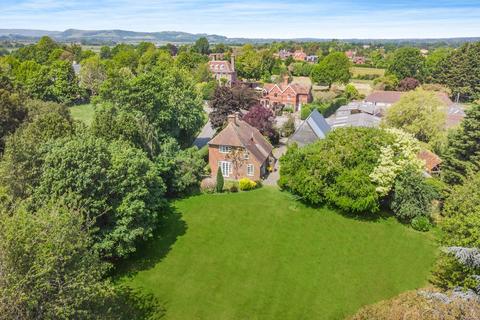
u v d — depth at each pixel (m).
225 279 29.14
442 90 103.56
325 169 38.16
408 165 37.69
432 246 34.03
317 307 26.41
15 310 16.02
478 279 20.02
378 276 29.98
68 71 98.19
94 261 21.09
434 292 19.88
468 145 41.03
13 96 50.31
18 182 28.70
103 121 40.72
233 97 65.44
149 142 42.38
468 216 25.72
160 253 32.19
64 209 21.09
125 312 24.73
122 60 134.88
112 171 29.16
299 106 94.75
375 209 37.41
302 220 38.16
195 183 44.56
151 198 32.56
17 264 16.67
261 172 48.91
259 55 148.12
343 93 110.31
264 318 25.22
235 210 40.06
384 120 61.31
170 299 26.66
